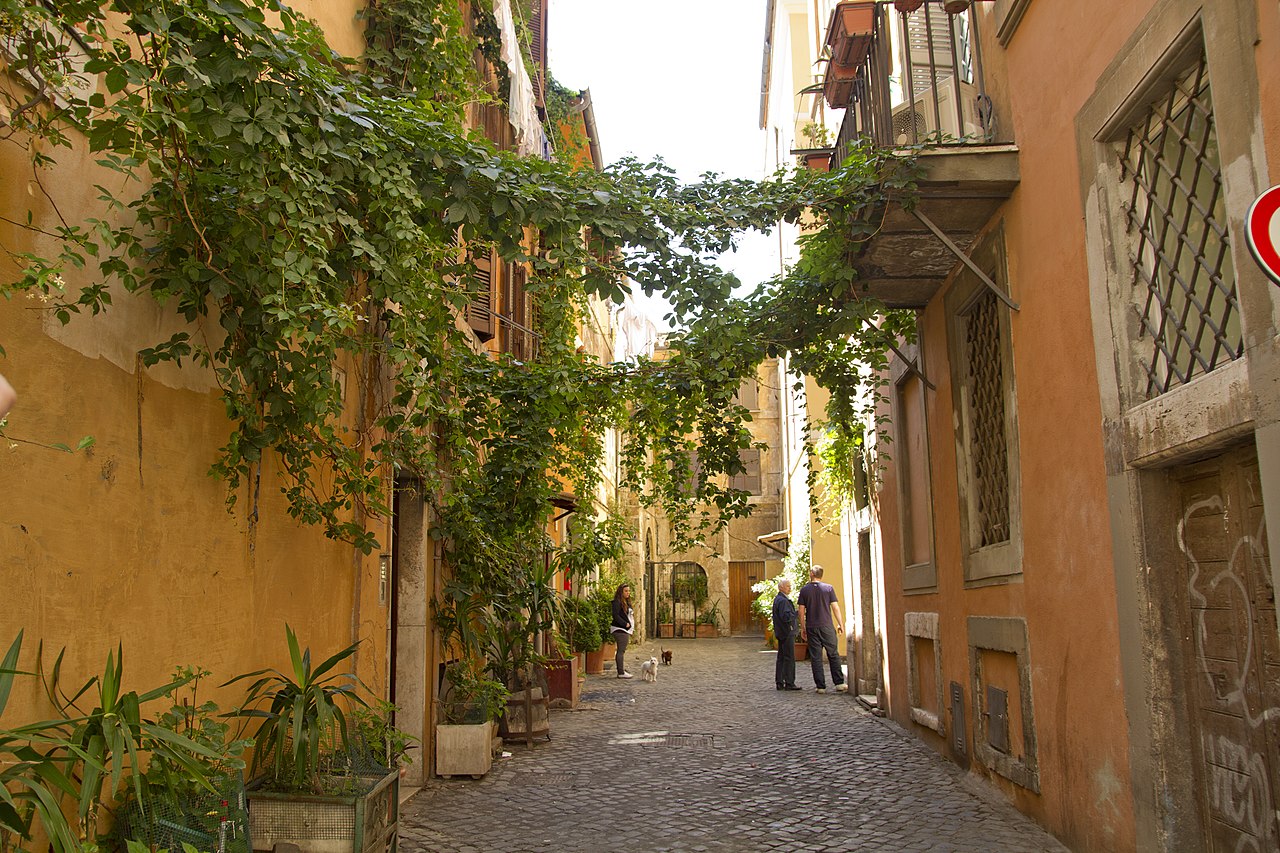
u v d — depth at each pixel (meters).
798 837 6.21
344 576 6.47
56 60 3.33
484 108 10.75
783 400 28.42
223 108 3.82
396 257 4.70
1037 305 6.24
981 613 7.71
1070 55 5.58
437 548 8.78
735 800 7.30
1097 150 5.23
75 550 3.53
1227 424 3.95
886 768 8.48
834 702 13.48
